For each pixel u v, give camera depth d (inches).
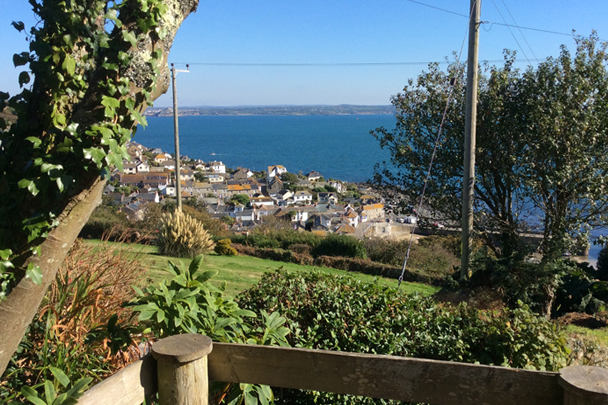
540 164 402.0
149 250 538.6
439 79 480.4
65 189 78.0
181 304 104.1
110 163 79.0
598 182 373.7
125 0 84.1
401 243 666.8
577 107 396.8
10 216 79.9
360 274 560.4
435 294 356.8
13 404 77.6
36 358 114.3
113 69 80.5
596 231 423.5
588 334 311.6
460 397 76.6
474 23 384.8
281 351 83.8
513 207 449.7
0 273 77.3
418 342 159.6
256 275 446.6
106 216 716.0
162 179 2684.5
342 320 156.9
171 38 90.1
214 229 781.3
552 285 380.5
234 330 111.9
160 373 78.7
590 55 410.9
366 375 80.3
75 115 81.4
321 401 148.4
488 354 152.1
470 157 397.4
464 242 401.1
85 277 126.5
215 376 87.1
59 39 85.0
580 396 66.1
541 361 146.1
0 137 86.0
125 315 136.6
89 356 110.0
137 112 85.2
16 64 85.4
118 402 72.9
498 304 331.0
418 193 475.8
